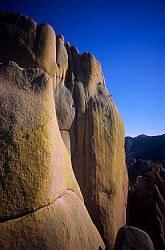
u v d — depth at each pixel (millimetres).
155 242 16828
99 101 15945
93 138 14641
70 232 7777
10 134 7098
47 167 7305
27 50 12484
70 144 14078
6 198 6469
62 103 14148
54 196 7703
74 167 14008
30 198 6781
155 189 19078
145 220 18172
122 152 16609
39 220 6840
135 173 49312
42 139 7465
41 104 8133
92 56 17625
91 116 15031
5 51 12266
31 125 7488
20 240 6371
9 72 8656
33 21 12969
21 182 6746
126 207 18031
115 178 15117
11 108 7637
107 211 13977
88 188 13914
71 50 17359
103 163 14641
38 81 8742
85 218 9961
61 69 14883
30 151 7141
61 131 13727
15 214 6535
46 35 13148
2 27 12445
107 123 15586
